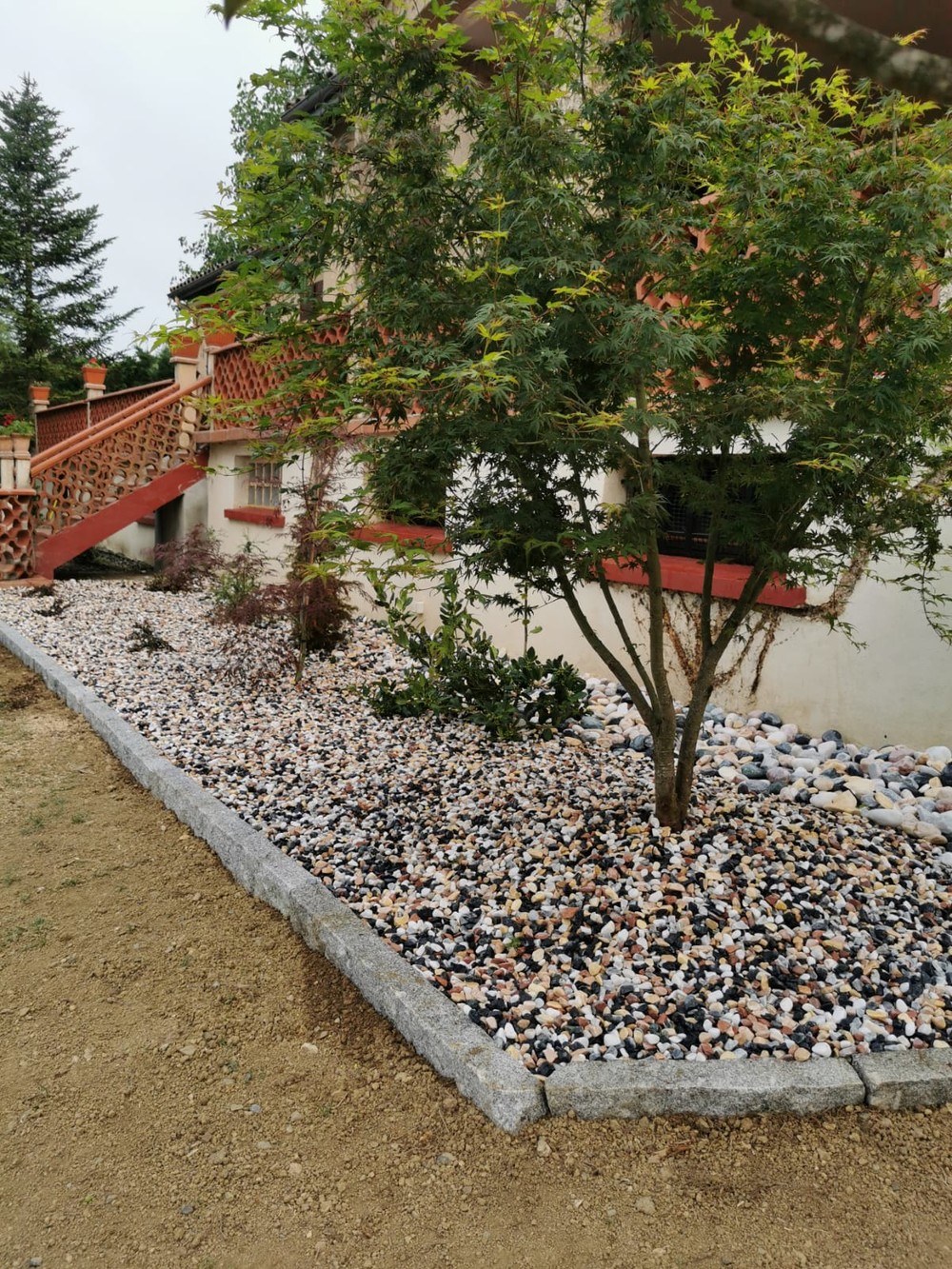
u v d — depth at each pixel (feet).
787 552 9.96
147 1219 6.73
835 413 8.41
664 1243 6.46
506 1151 7.29
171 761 15.31
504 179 8.52
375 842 12.23
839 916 10.05
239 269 9.19
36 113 92.48
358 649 22.97
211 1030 8.84
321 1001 9.27
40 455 32.42
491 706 17.13
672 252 8.86
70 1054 8.50
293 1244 6.50
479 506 9.48
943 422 9.45
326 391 9.95
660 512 9.36
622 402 8.94
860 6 9.78
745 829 11.88
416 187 8.70
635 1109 7.63
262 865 11.27
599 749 15.96
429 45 8.54
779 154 8.59
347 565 8.59
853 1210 6.73
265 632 23.66
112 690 19.49
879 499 9.39
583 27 8.85
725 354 9.52
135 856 12.50
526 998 8.82
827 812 12.97
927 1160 7.23
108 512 33.40
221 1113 7.77
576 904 10.27
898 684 14.70
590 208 9.08
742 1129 7.53
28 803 14.20
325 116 9.31
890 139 8.88
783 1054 8.08
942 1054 8.05
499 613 21.61
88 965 9.91
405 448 9.04
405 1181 7.04
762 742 15.55
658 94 8.69
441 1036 8.19
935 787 13.37
